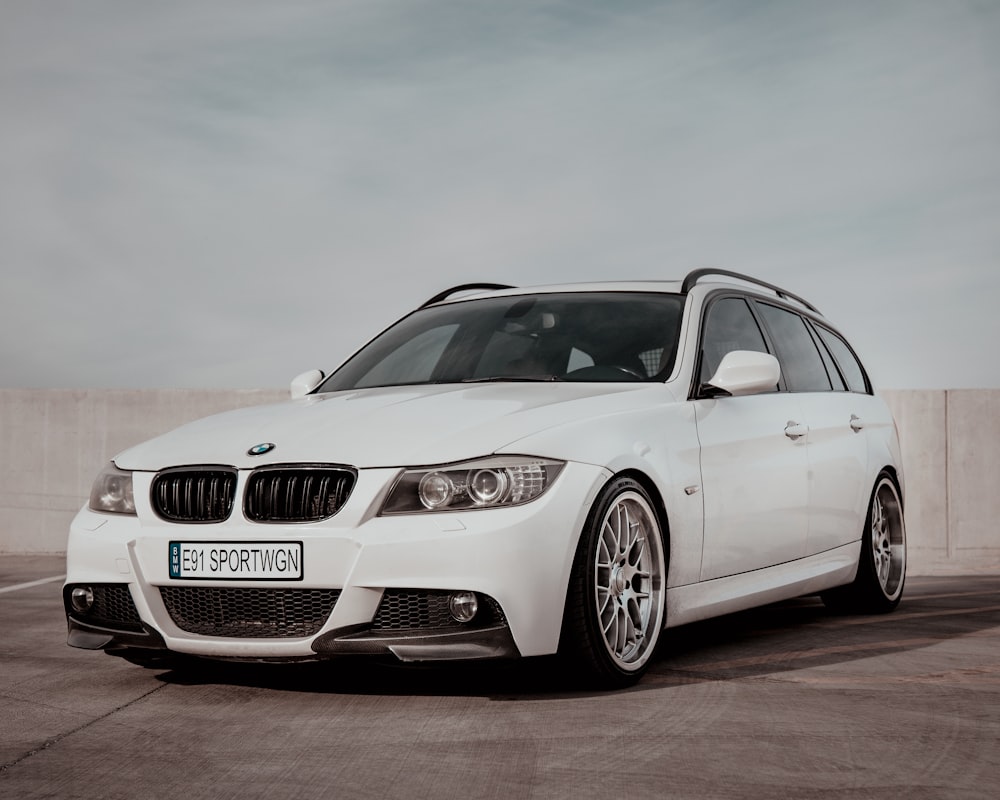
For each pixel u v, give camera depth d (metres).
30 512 9.36
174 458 3.45
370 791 2.37
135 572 3.36
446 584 3.05
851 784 2.39
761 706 3.14
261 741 2.80
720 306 4.56
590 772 2.48
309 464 3.22
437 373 4.30
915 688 3.40
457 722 2.96
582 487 3.25
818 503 4.69
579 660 3.27
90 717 3.11
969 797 2.29
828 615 5.31
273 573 3.17
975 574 8.04
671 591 3.69
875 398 5.71
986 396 8.77
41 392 9.40
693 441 3.85
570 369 4.09
